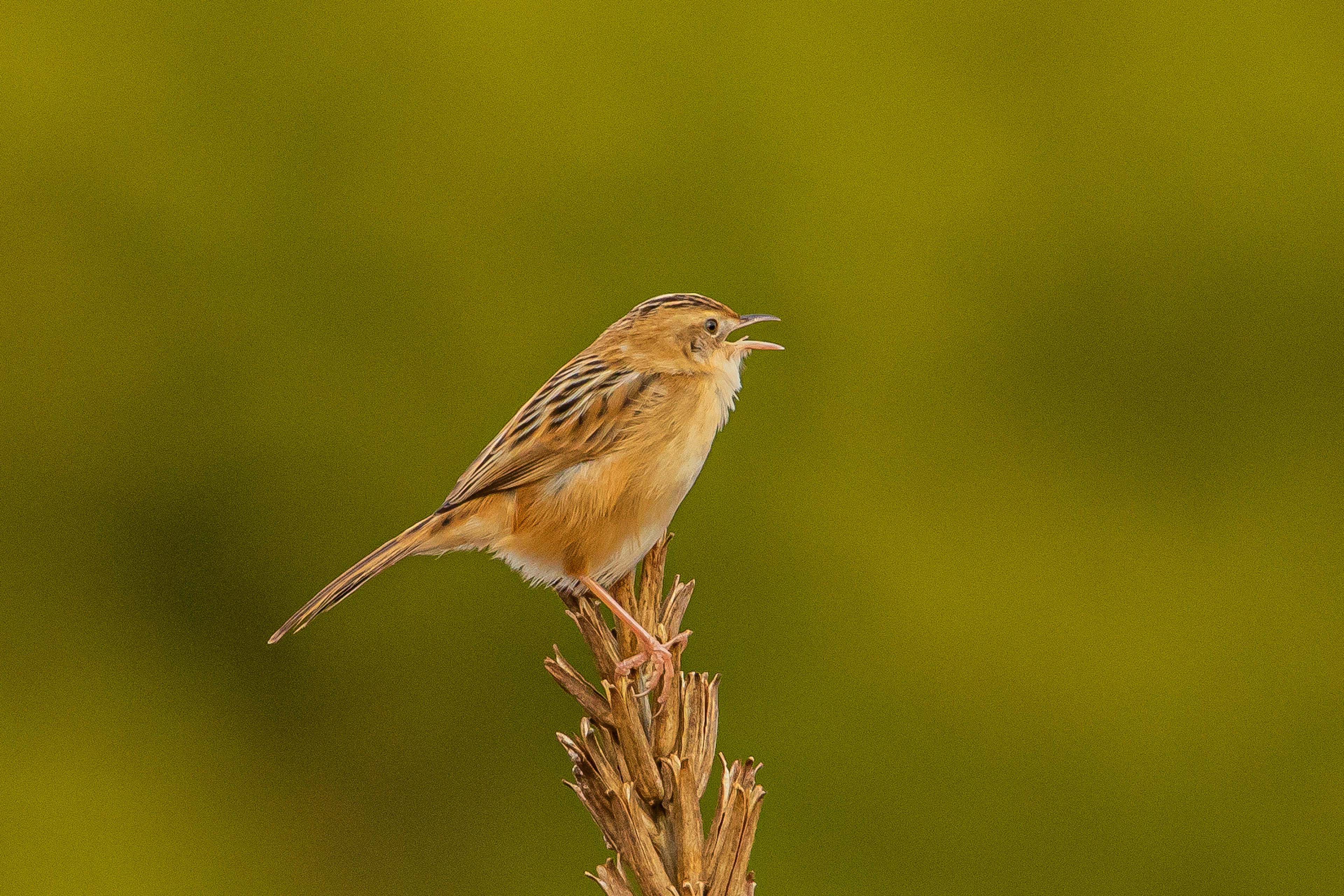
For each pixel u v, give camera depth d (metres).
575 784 3.73
